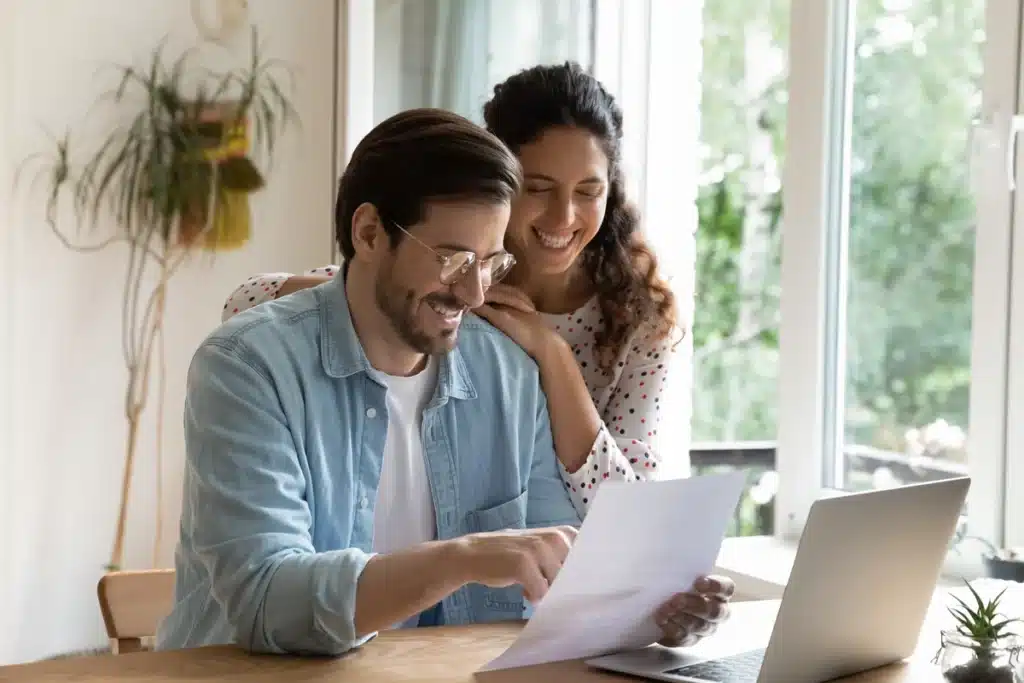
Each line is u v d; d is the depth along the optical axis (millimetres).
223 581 1388
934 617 1652
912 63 2441
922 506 1336
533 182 1898
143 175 3227
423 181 1446
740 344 3277
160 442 3283
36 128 3139
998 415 2180
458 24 3184
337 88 3340
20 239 3137
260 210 3342
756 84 3225
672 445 2900
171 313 3273
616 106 2004
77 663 1324
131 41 3211
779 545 2668
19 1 3102
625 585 1345
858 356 2580
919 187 2422
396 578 1332
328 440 1556
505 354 1779
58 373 3182
